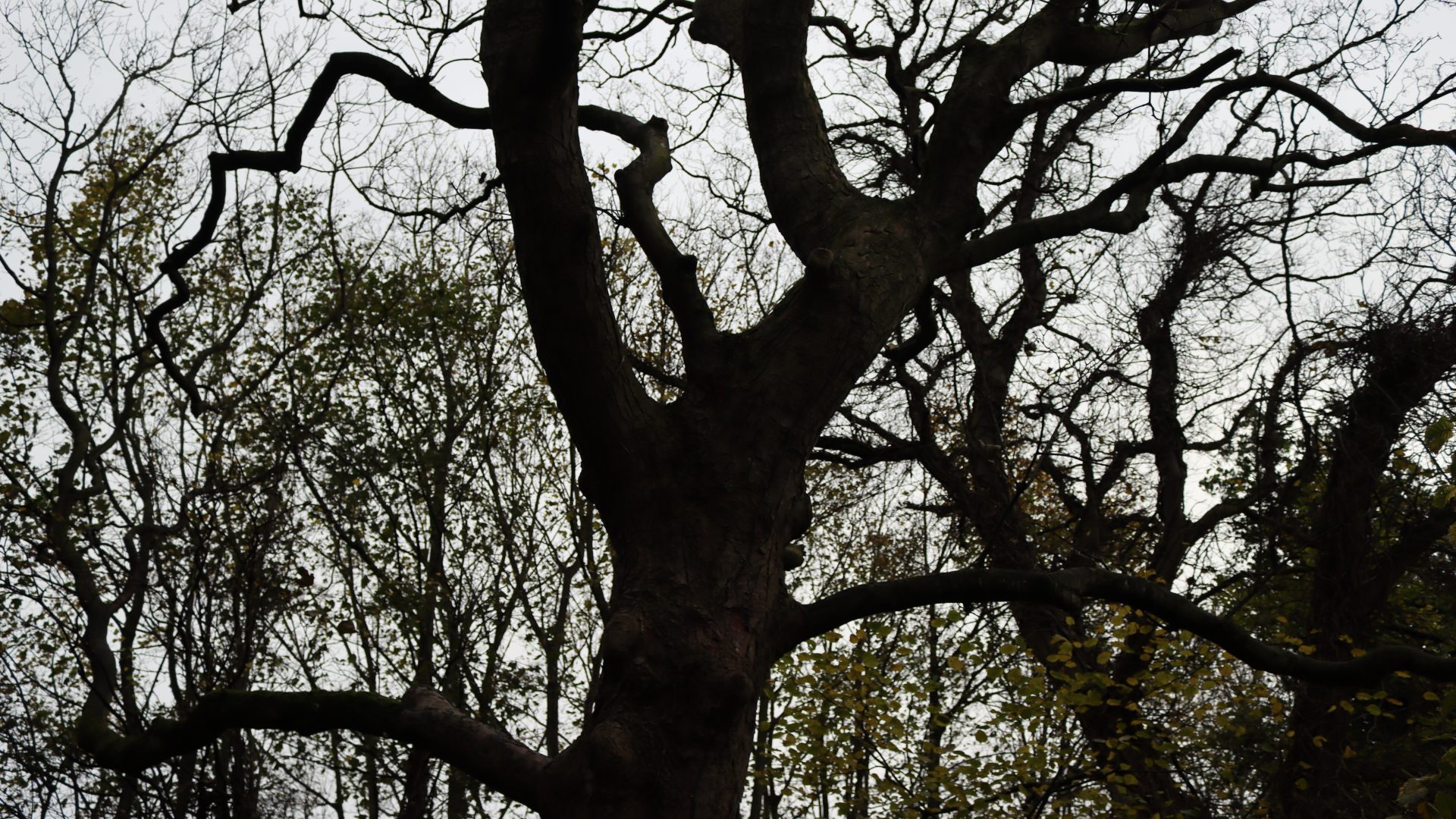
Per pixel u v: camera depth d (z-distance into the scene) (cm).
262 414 931
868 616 447
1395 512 1057
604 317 416
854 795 1066
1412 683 1022
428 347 1428
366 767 1091
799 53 566
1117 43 669
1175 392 1220
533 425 1437
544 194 399
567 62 385
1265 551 1210
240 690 458
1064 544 1231
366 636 1154
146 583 771
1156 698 1012
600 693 402
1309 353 1033
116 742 486
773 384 441
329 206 834
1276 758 1120
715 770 385
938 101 663
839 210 519
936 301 1084
